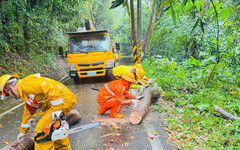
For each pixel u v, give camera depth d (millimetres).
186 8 2973
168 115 3930
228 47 5137
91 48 7188
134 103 3521
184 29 8000
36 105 2203
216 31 6535
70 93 2373
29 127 2430
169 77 5980
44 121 2141
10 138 3291
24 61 8680
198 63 5617
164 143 2836
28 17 8523
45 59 10992
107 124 3527
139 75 3746
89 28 8477
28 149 2338
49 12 10133
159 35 11016
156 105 4508
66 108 2301
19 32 8562
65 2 9398
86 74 7137
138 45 6293
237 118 3107
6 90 2014
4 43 6938
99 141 2969
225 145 2707
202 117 3592
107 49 7164
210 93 4594
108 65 7137
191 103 4320
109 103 3658
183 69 6734
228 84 5035
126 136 3084
